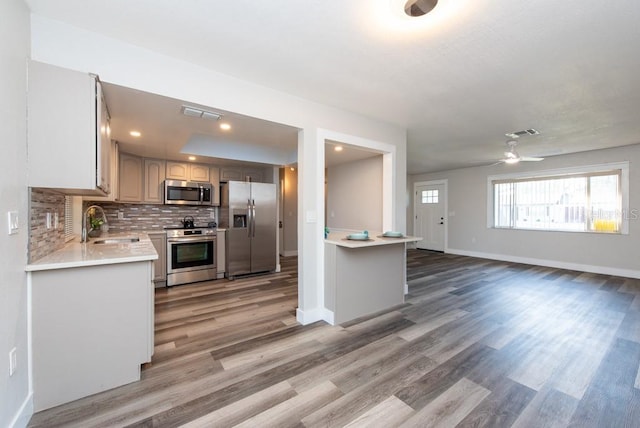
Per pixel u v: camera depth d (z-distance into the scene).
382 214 4.02
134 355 1.85
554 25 1.70
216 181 5.05
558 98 2.79
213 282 4.43
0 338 1.26
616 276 4.80
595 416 1.58
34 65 1.61
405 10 1.57
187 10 1.60
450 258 6.61
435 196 7.77
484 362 2.13
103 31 1.81
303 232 2.86
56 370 1.62
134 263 1.85
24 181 1.54
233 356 2.19
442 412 1.60
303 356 2.20
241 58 2.11
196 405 1.64
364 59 2.10
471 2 1.50
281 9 1.58
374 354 2.23
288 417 1.55
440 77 2.38
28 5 1.57
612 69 2.22
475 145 4.71
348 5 1.54
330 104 2.97
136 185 4.25
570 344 2.41
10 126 1.38
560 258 5.49
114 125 2.88
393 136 3.66
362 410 1.61
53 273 1.62
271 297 3.67
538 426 1.50
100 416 1.54
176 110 2.41
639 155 4.61
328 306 2.90
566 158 5.38
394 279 3.38
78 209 3.26
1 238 1.28
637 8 1.53
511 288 4.11
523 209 6.07
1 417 1.27
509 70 2.25
